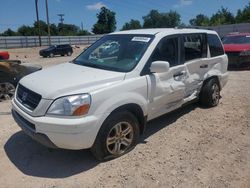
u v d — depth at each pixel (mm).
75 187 3828
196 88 6270
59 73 4719
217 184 3854
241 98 7840
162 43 5215
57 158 4539
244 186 3812
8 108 7215
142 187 3805
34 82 4438
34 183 3924
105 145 4262
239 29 46312
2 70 7891
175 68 5406
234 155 4609
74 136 3904
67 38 62062
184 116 6320
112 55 5145
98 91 4113
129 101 4438
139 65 4758
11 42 53375
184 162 4391
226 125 5848
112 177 4023
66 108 3900
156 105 5051
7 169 4258
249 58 12750
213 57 6691
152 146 4902
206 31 6590
